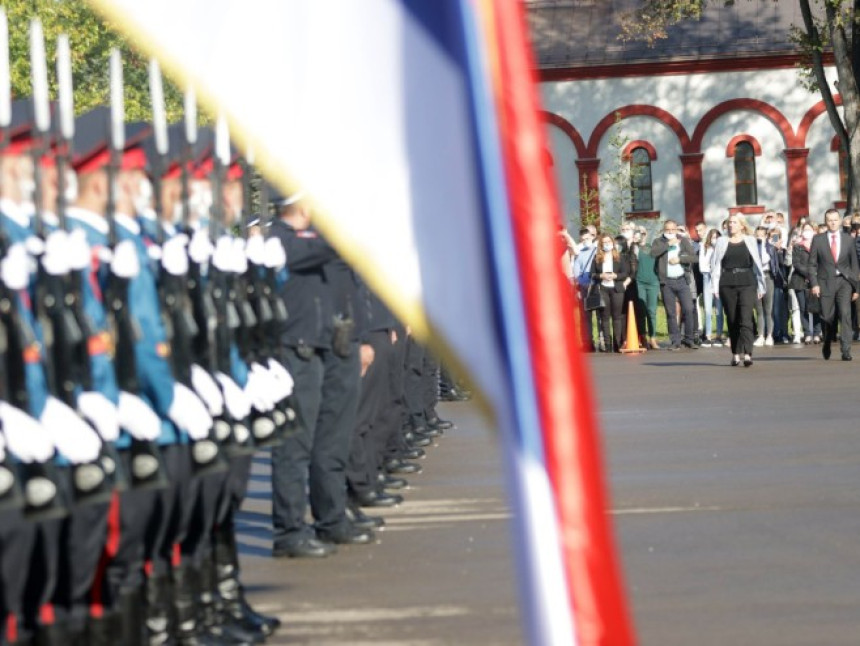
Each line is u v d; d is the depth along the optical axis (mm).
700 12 131125
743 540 31219
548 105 161125
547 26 164250
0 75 16844
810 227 91812
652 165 160625
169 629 21344
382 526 34062
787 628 23516
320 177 8680
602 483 8664
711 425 52219
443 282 8695
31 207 18109
